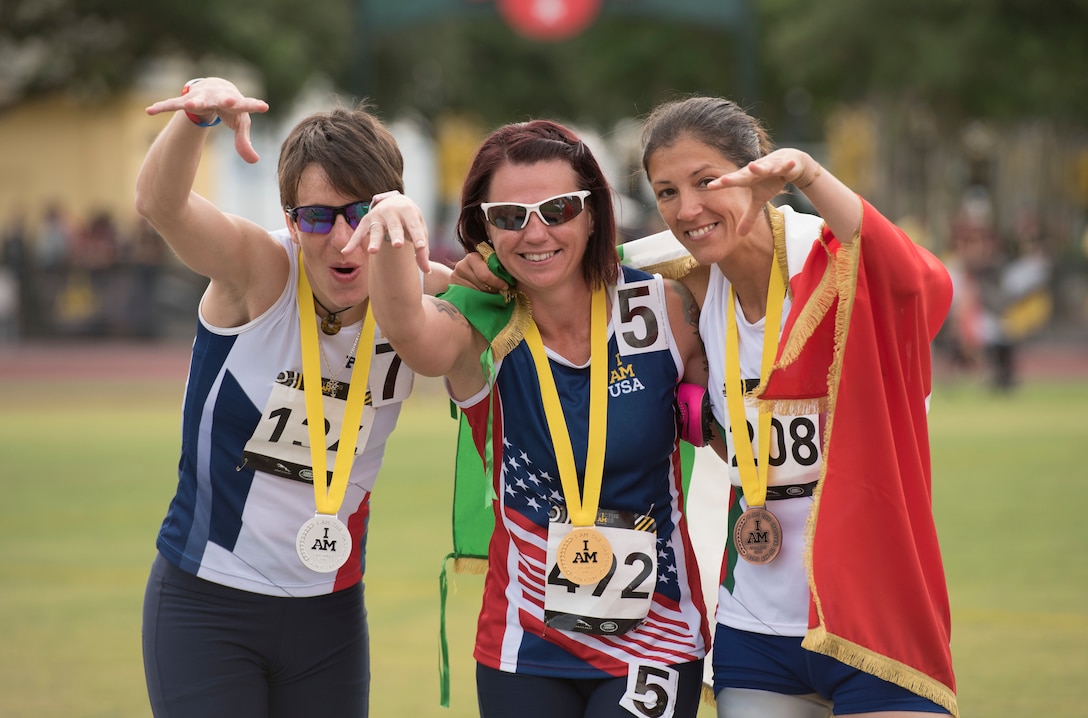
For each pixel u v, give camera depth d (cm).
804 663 923
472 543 1007
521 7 5550
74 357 6581
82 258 6962
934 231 7962
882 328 898
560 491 929
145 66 8506
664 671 920
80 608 1923
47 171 9438
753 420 947
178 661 950
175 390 5388
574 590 913
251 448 959
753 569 946
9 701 1478
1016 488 2833
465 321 936
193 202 901
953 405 4641
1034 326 6356
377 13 5703
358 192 905
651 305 954
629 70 9238
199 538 961
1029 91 7231
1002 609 1823
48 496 2888
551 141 922
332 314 956
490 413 939
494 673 928
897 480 895
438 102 10288
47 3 8019
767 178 859
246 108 852
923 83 7150
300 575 970
